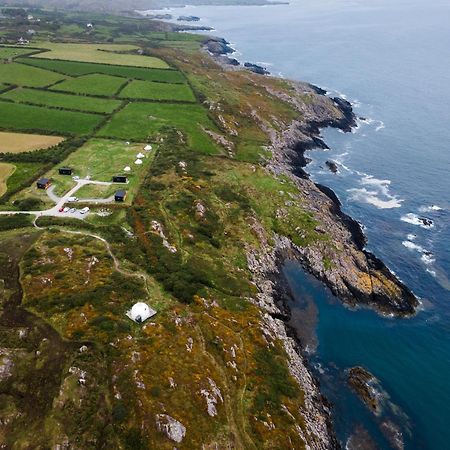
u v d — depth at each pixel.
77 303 68.12
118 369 58.31
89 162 118.19
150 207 99.06
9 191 101.44
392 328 83.25
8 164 114.00
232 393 60.88
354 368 74.00
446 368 75.44
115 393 55.38
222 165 127.12
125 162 119.38
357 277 91.88
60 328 64.06
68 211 95.81
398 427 65.44
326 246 99.06
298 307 86.56
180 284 76.94
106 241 86.88
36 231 87.69
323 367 74.56
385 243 107.25
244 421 57.34
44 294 69.94
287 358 71.25
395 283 92.12
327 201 120.75
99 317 66.00
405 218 117.69
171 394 56.41
